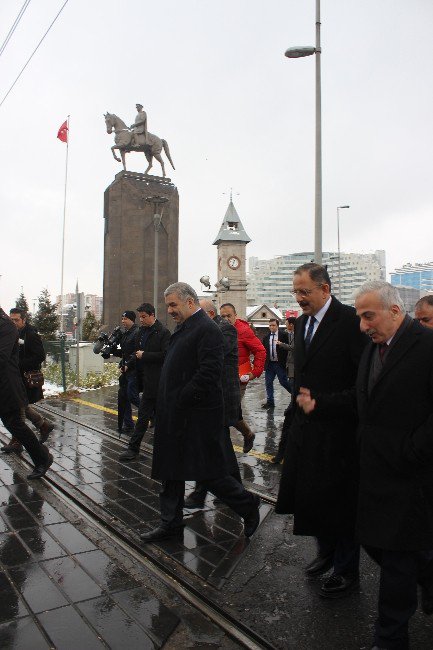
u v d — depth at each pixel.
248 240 49.66
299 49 10.67
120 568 3.67
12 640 2.77
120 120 28.80
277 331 11.05
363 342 3.25
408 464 2.61
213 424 3.99
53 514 4.72
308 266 3.38
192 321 4.09
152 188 29.00
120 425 7.86
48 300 39.56
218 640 2.88
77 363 14.89
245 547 4.03
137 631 2.89
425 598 3.03
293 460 3.42
